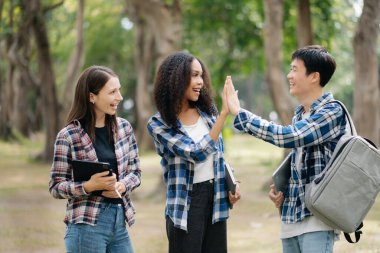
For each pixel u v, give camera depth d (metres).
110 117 3.84
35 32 19.28
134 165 3.97
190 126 3.89
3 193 13.09
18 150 26.09
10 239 7.81
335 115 3.57
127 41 31.92
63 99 20.69
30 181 15.55
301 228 3.63
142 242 7.54
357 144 3.47
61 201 11.91
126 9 24.72
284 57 17.77
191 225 3.77
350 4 15.54
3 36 18.23
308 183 3.61
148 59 24.38
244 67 20.41
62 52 31.97
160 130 3.82
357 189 3.45
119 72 33.47
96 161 3.74
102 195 3.68
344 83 27.47
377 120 11.24
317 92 3.72
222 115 3.67
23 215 9.98
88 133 3.77
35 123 34.06
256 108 54.56
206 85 3.93
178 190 3.75
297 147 3.55
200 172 3.81
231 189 3.80
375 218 8.55
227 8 18.62
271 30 11.63
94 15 30.80
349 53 23.38
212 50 22.64
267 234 7.92
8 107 29.19
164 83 3.81
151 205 11.12
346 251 6.38
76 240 3.69
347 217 3.44
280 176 3.79
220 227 3.88
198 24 19.11
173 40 11.47
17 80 31.62
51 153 20.78
